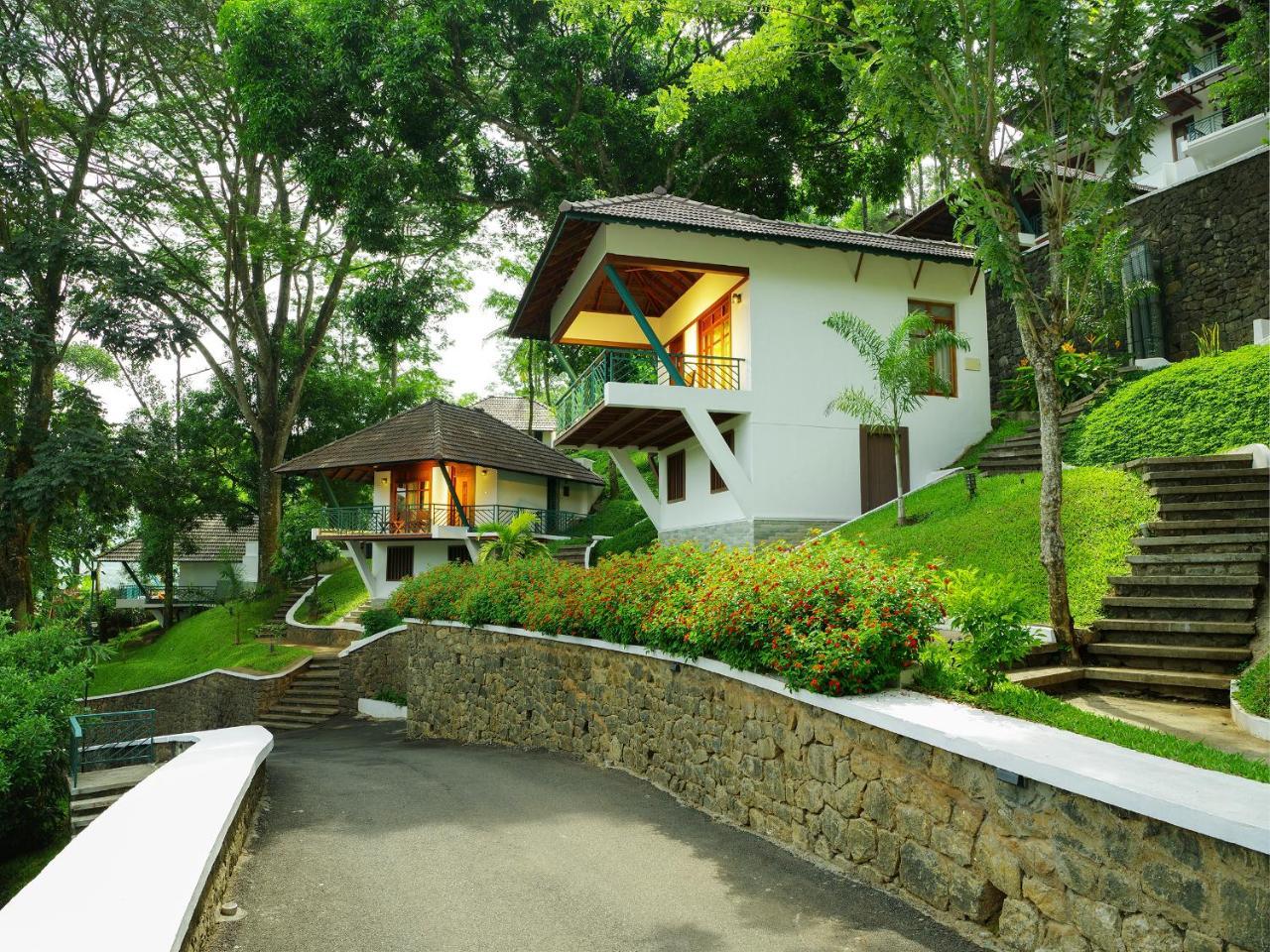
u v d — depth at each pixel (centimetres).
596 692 947
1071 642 767
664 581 805
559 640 1042
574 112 2389
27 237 2406
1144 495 1012
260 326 3294
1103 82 778
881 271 1742
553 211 2398
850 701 495
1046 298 788
